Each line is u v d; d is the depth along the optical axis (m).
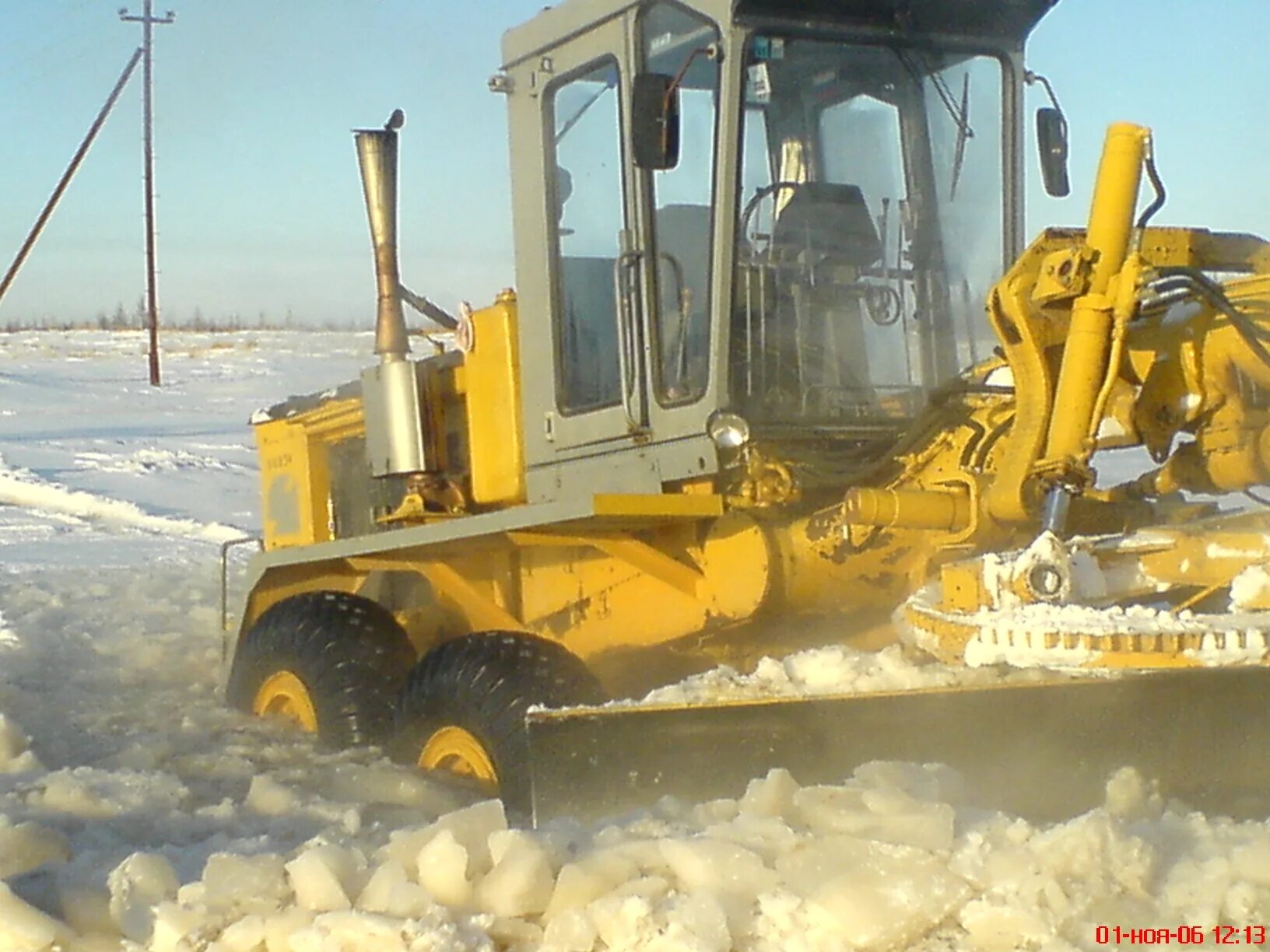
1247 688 4.73
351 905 4.16
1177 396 5.22
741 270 5.95
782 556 5.72
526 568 7.03
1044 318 5.20
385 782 6.18
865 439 6.15
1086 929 3.84
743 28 5.88
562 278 6.56
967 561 4.87
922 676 4.93
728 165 5.86
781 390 6.04
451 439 7.39
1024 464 5.18
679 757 4.91
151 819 6.05
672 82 5.69
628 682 6.56
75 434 28.48
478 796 6.02
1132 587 4.77
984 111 6.59
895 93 6.40
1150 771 4.73
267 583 8.13
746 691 5.04
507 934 3.99
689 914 3.83
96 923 4.34
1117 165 4.93
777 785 4.56
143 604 13.19
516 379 6.92
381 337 7.30
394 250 7.28
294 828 5.79
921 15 6.32
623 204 6.21
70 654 10.97
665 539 6.22
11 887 4.52
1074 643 4.37
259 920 4.03
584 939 3.89
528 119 6.69
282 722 7.77
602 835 4.47
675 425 6.03
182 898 4.25
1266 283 5.09
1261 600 4.43
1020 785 4.79
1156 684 4.75
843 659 5.13
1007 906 3.86
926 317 6.42
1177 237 5.35
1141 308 5.14
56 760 7.62
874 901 3.85
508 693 5.88
